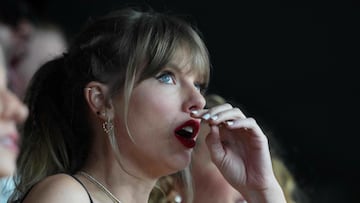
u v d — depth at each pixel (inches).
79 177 157.8
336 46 350.0
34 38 214.5
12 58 209.3
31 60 214.1
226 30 349.7
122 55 157.6
